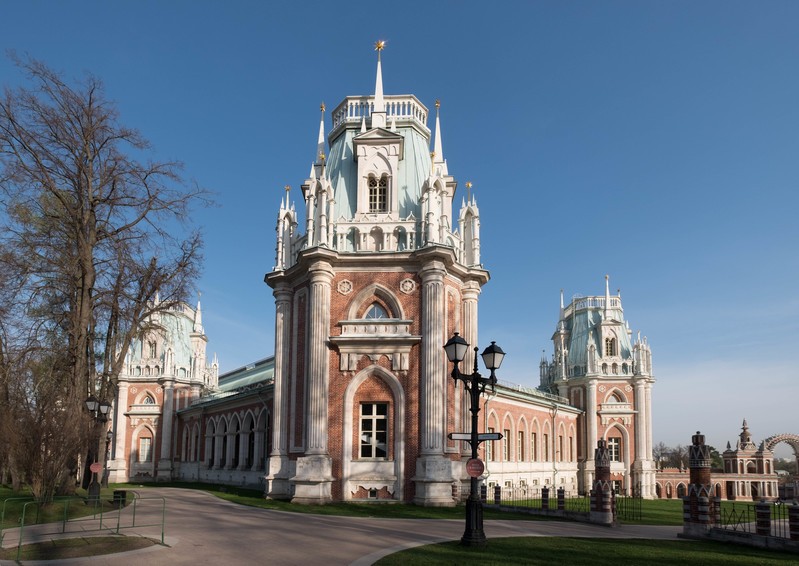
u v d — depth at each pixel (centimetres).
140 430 7325
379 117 4094
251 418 5684
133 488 5206
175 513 2856
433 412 3388
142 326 3744
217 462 6309
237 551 1828
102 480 4572
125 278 3519
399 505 3288
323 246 3566
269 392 5169
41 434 2695
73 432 2812
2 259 3225
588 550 1934
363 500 3381
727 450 7988
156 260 3631
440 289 3556
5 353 3344
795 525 2116
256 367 7331
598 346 7575
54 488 2770
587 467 7169
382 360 3512
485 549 1869
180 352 7544
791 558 1948
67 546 1891
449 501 3284
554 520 2977
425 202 3694
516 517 3045
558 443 6775
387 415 3506
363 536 2139
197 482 6550
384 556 1728
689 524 2412
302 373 3722
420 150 4119
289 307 3934
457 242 3994
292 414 3712
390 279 3634
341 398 3497
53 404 2911
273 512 2944
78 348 3325
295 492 3369
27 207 3456
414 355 3509
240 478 5666
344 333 3562
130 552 1803
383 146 3922
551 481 6406
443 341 3547
